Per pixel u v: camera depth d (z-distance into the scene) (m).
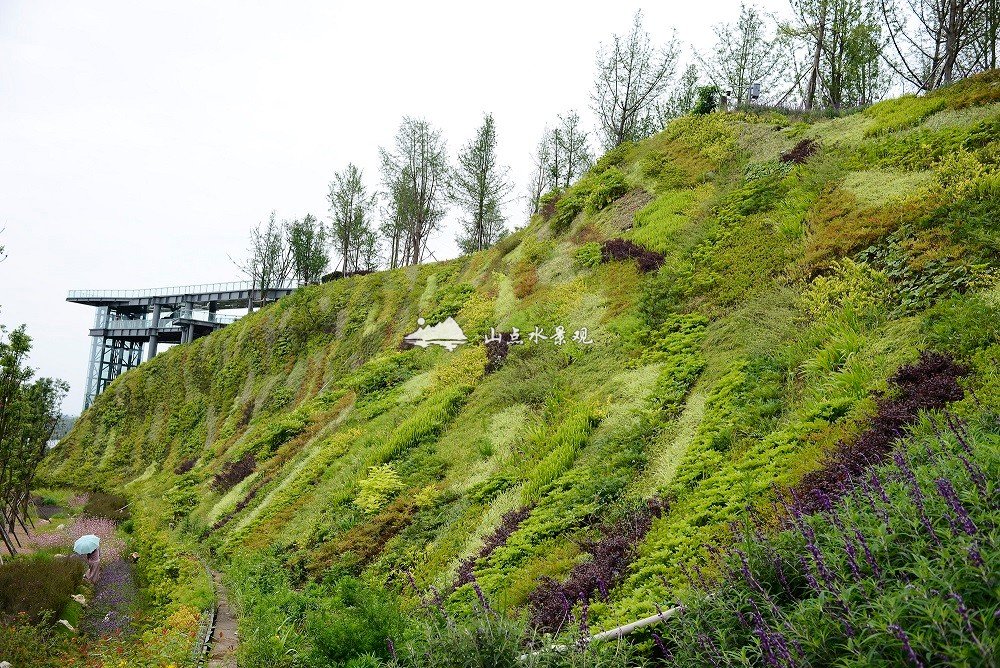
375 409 25.61
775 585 6.18
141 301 85.44
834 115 26.23
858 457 8.71
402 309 41.41
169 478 39.56
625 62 38.09
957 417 7.92
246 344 50.75
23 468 27.30
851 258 15.30
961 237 13.18
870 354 11.70
